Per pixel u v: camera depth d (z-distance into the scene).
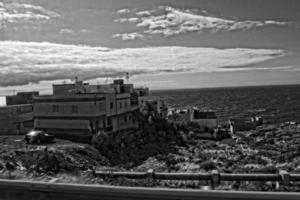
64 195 5.24
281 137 50.84
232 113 110.12
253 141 46.94
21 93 50.66
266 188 7.22
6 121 38.47
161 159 27.98
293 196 4.32
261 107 131.25
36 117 35.34
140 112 43.38
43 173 10.67
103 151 28.05
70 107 33.34
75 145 26.47
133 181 8.19
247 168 11.54
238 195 4.50
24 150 22.28
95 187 5.12
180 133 48.34
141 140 36.31
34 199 5.35
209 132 54.53
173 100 198.25
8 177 8.77
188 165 21.78
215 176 7.90
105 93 35.59
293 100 165.62
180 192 4.71
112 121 35.91
